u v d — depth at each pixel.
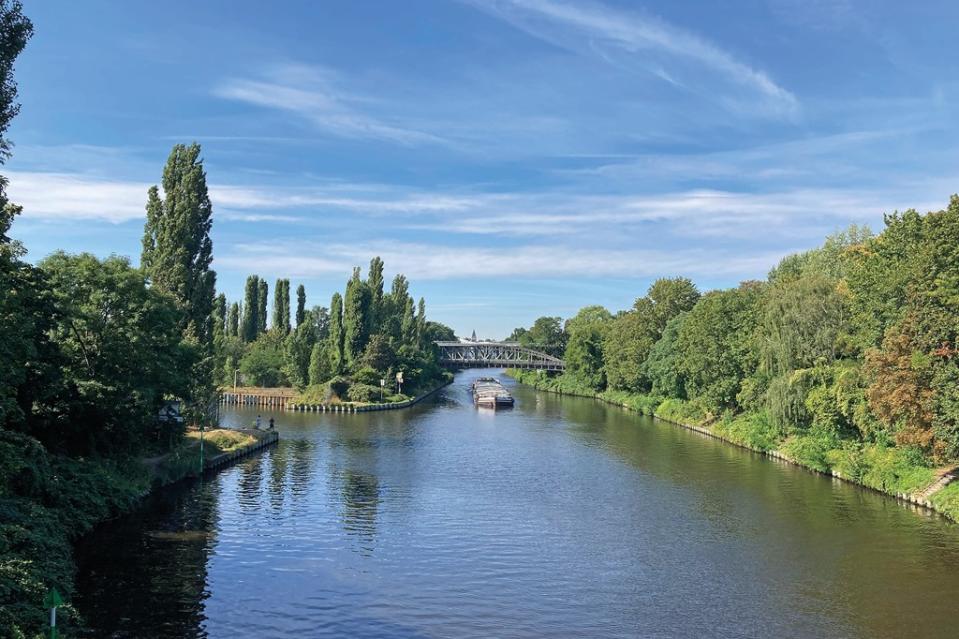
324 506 44.06
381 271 154.88
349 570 31.73
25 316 32.28
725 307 85.88
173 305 55.34
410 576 31.14
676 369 98.31
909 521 40.97
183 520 39.91
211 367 70.44
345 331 134.88
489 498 46.97
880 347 53.53
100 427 44.72
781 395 64.44
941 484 44.47
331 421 97.12
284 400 120.31
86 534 36.03
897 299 51.09
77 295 44.00
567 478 54.38
